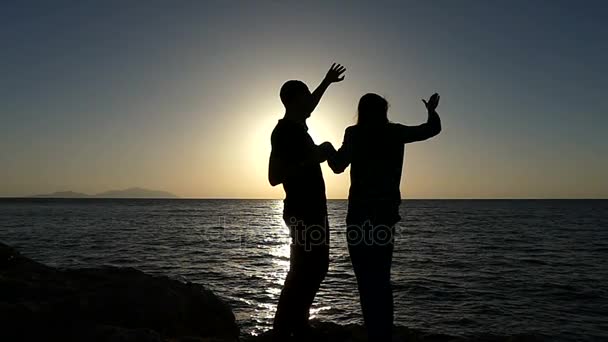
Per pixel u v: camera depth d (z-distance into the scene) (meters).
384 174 3.49
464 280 21.67
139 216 95.62
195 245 37.03
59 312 4.76
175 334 5.24
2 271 6.28
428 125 3.58
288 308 4.02
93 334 4.27
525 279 22.05
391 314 3.47
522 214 113.81
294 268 3.97
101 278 6.41
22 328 4.29
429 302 17.08
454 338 5.21
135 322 5.10
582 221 80.81
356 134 3.52
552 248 36.41
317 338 4.29
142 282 5.81
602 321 14.55
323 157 3.50
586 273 24.06
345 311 14.71
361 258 3.50
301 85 3.85
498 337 5.37
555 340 12.50
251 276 21.73
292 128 3.70
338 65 4.32
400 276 22.72
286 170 3.68
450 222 76.19
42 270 6.64
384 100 3.60
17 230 51.34
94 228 56.81
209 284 19.56
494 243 40.44
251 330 12.38
